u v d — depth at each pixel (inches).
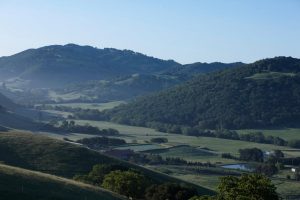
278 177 6884.8
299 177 6781.5
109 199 2566.4
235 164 7657.5
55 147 4434.1
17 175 2454.5
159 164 7042.3
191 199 3080.7
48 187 2423.7
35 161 4099.4
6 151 4163.4
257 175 2775.6
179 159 7411.4
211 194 4520.2
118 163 4554.6
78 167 4158.5
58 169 4033.0
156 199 3523.6
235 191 2709.2
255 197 2650.1
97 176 3843.5
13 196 2154.3
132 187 3486.7
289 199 5551.2
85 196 2463.1
